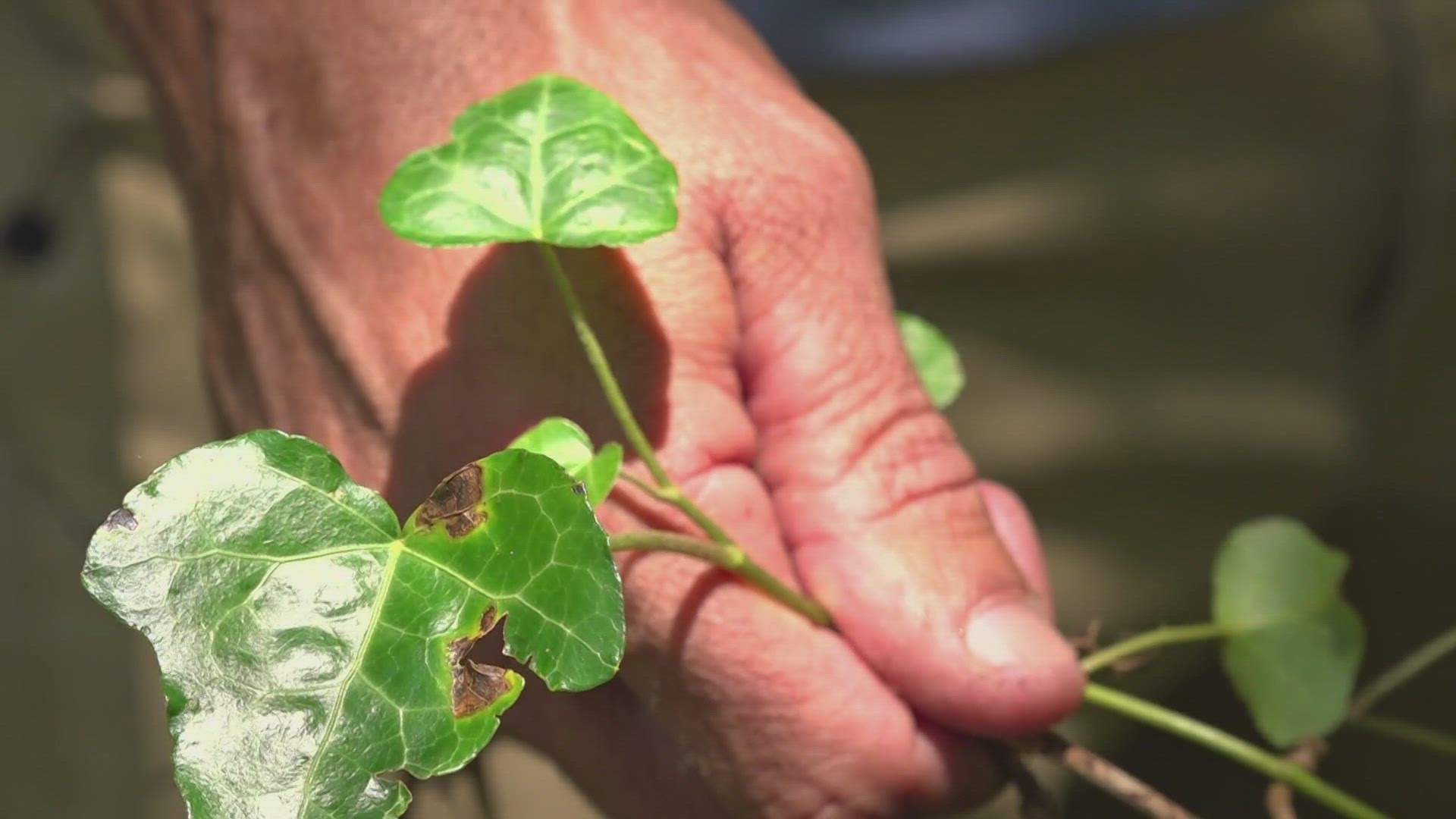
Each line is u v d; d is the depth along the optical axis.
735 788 0.47
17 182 0.60
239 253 0.49
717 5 0.50
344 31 0.48
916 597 0.46
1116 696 0.48
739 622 0.46
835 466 0.47
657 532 0.45
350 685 0.42
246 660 0.41
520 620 0.42
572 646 0.42
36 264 0.61
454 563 0.42
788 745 0.46
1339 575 0.48
